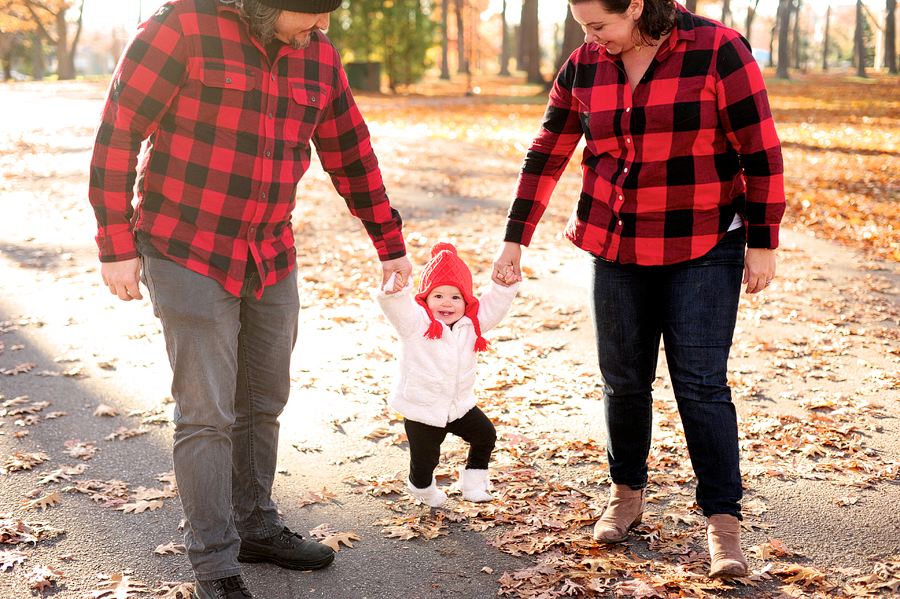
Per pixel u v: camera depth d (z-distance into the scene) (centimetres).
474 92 3706
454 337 285
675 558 282
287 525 305
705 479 267
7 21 4781
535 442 381
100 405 421
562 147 291
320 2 215
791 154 1540
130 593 256
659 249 262
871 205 1022
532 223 297
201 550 235
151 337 536
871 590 258
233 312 236
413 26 3475
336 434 393
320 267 739
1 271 691
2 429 389
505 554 287
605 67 261
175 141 223
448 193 1134
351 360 504
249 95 224
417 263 752
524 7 4125
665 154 254
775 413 418
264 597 258
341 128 260
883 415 412
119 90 214
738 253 265
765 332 562
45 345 516
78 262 725
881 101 2977
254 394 262
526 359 505
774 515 311
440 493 305
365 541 295
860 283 686
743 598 255
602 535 288
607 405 288
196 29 216
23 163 1266
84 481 336
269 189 232
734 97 246
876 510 314
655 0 237
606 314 277
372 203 272
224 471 238
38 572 265
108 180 217
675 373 268
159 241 225
